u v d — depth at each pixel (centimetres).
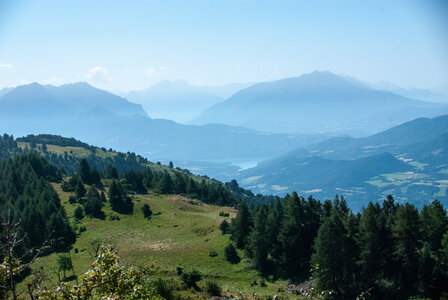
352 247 6688
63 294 1257
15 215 9162
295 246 7600
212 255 8425
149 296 1611
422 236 6397
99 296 1341
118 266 1389
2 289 1115
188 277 6231
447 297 5147
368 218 6738
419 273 5916
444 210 6494
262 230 7800
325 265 6347
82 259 7694
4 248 1032
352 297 6197
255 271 7688
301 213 8150
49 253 8581
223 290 6353
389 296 6069
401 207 6512
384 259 6588
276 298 6022
